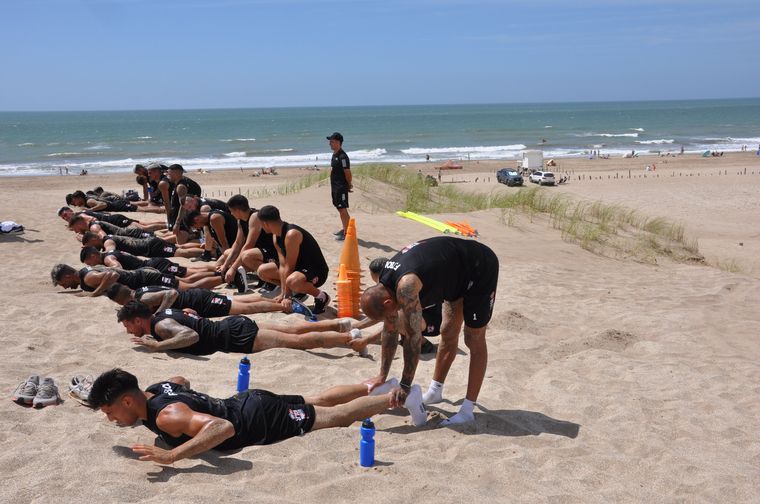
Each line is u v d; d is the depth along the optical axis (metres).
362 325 6.94
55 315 7.23
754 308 9.43
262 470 3.95
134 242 10.30
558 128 127.06
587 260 12.59
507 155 73.50
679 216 27.83
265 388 5.34
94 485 3.63
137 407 4.12
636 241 14.31
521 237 13.84
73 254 10.84
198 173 50.09
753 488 4.01
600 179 45.69
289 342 6.31
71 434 4.32
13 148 84.00
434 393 5.12
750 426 5.09
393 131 120.50
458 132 116.50
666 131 116.62
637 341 7.39
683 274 11.79
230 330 6.23
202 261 10.50
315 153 75.25
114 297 7.09
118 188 38.09
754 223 25.92
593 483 4.04
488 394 5.47
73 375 5.50
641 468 4.24
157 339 6.18
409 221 14.70
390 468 4.01
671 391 5.79
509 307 8.67
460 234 13.52
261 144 90.38
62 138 105.12
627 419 5.07
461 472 4.05
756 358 6.95
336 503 3.61
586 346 7.11
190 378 5.53
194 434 4.03
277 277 8.15
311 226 13.70
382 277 4.57
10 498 3.46
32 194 19.34
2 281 8.85
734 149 78.31
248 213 8.67
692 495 3.92
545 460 4.28
